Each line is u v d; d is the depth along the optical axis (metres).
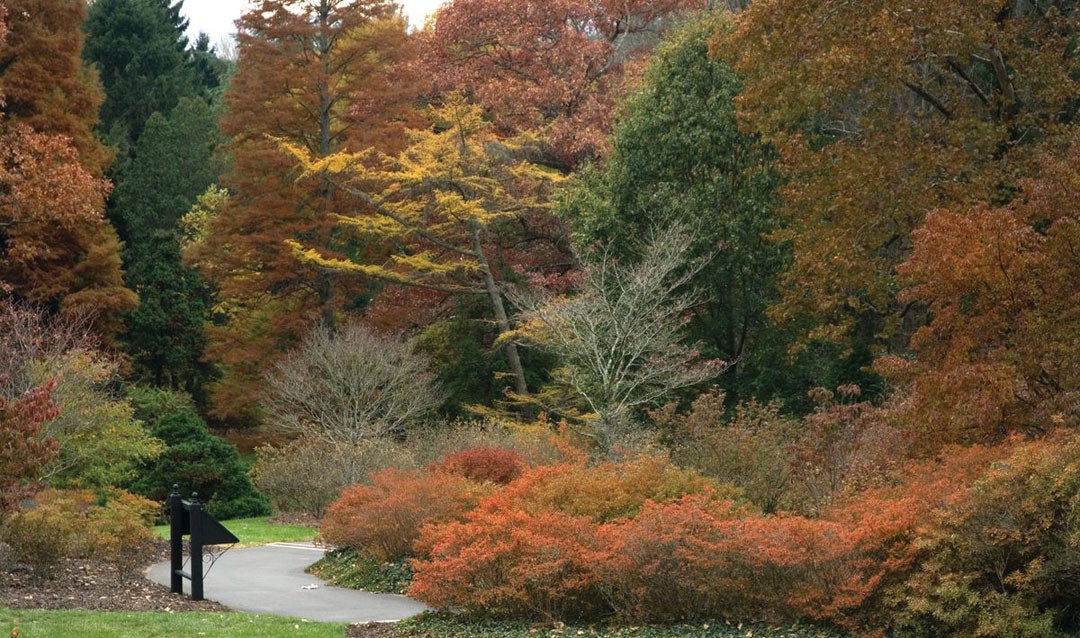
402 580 14.19
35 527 12.73
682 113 26.59
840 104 23.73
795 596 10.76
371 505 15.48
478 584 11.80
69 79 33.50
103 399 23.59
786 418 22.64
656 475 14.90
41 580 12.78
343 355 28.02
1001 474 10.12
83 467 23.22
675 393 26.59
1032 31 21.47
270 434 34.75
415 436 25.94
